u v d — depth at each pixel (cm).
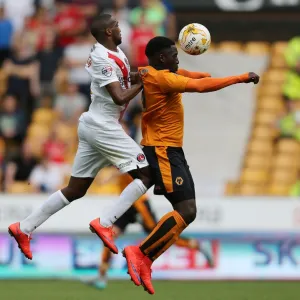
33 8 5188
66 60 5000
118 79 2414
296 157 4991
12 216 3762
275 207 3875
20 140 4791
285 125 5075
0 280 3741
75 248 3800
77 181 2509
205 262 3841
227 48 5534
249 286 3609
